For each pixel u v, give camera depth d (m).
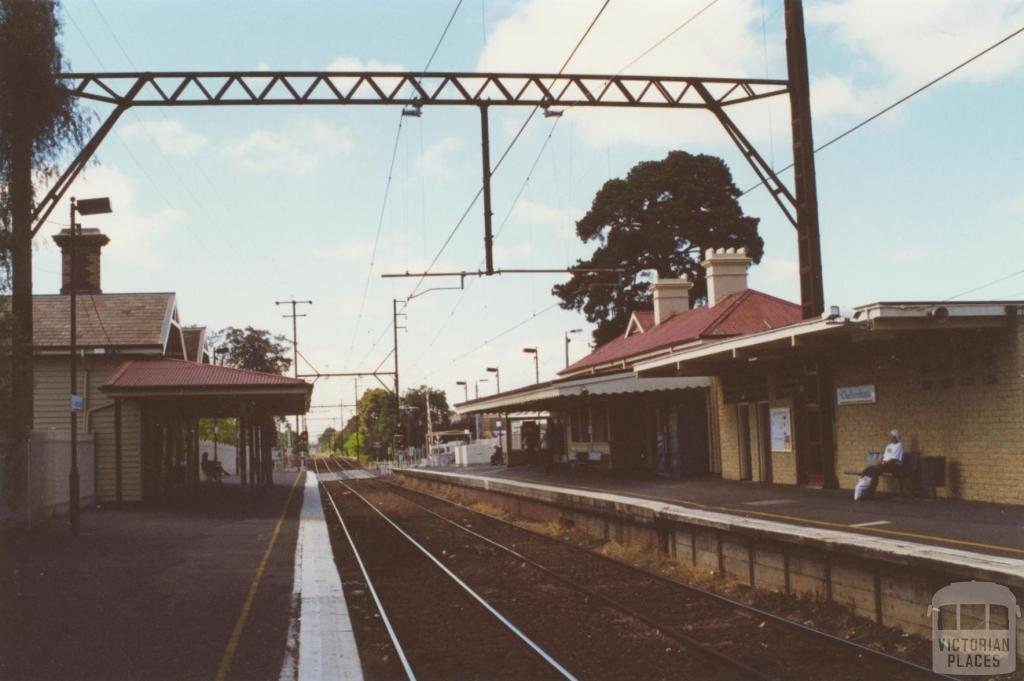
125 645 8.80
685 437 27.70
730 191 51.88
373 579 14.60
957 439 15.35
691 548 15.27
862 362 18.00
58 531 19.45
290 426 111.75
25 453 17.09
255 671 7.84
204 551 16.12
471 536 21.36
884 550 9.86
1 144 14.24
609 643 9.66
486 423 98.56
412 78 17.09
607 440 33.53
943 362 15.68
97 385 28.28
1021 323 14.18
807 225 18.62
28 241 14.84
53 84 14.83
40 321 29.28
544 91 17.33
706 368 23.55
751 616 10.80
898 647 9.14
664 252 50.22
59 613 10.39
